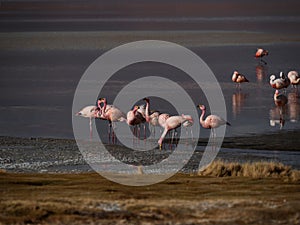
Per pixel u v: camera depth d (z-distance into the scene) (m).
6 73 182.25
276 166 79.12
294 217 54.28
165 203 58.94
